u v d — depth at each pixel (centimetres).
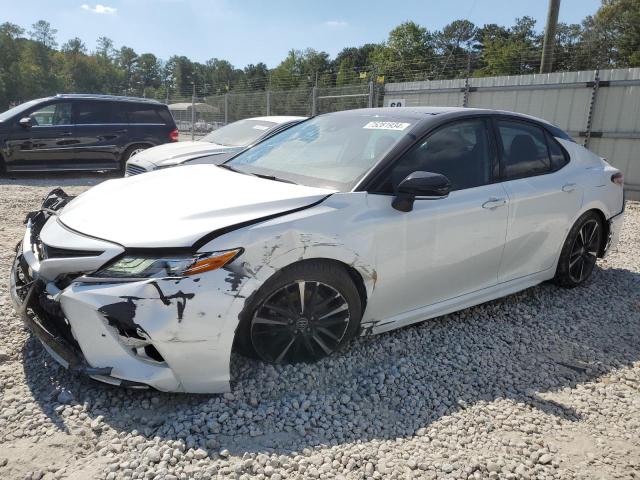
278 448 247
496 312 428
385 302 332
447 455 251
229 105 2020
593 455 257
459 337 379
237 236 267
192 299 254
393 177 332
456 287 372
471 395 306
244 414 266
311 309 301
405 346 358
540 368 342
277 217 284
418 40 6272
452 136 373
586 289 490
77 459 234
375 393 299
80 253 270
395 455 247
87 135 1171
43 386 288
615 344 385
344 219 302
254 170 376
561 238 444
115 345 257
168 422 258
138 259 258
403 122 371
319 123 424
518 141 419
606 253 501
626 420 290
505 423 280
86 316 255
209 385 270
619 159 1155
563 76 1205
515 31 6725
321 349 314
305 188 321
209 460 235
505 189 388
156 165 785
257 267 269
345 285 306
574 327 407
